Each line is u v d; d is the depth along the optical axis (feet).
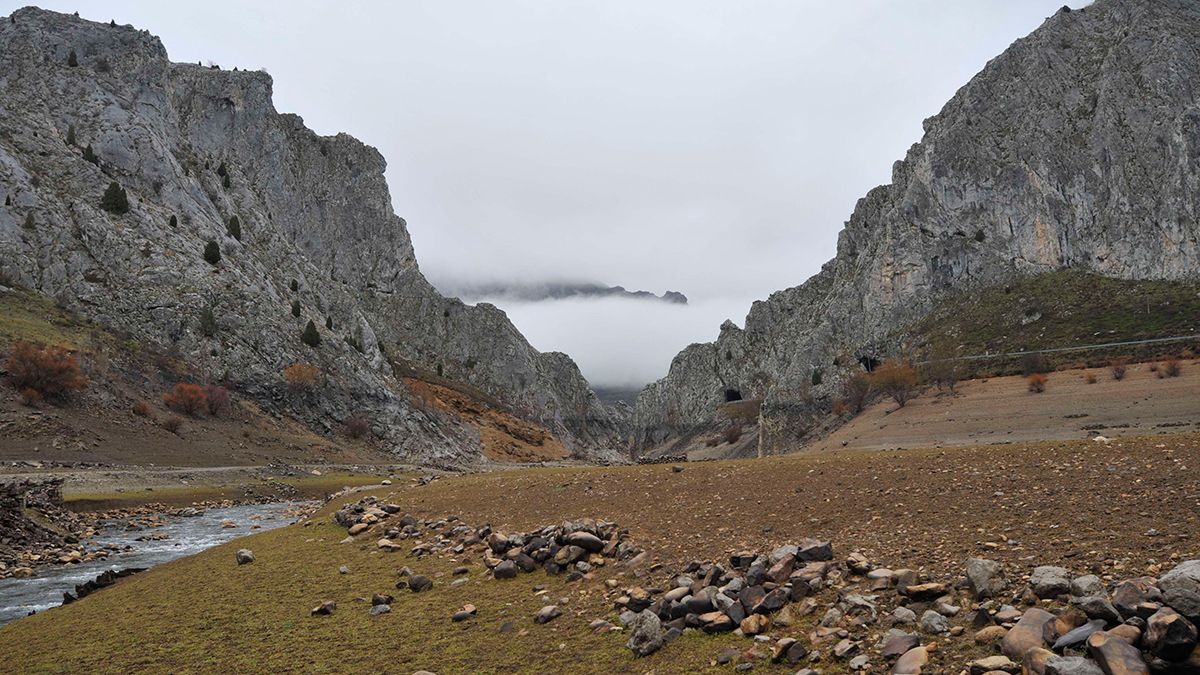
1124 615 26.43
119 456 239.09
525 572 53.31
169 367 340.59
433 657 37.24
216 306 396.98
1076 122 589.32
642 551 51.80
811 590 37.01
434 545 65.67
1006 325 508.94
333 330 498.28
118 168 441.68
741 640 33.45
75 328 321.52
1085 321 466.70
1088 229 546.67
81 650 43.86
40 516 122.52
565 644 36.99
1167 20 596.29
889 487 61.52
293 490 236.43
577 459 639.76
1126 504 43.88
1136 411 263.29
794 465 84.69
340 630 43.29
